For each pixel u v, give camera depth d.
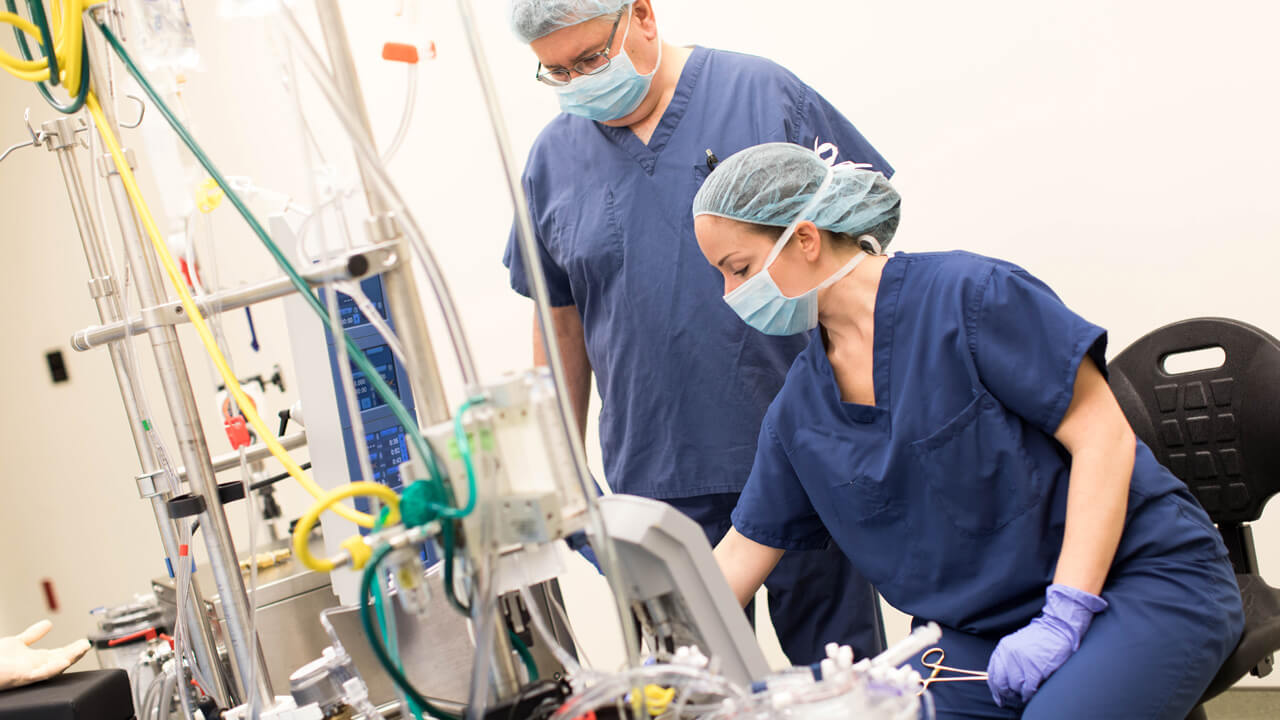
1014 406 1.48
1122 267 2.43
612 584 0.82
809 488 1.65
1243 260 2.32
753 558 1.72
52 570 4.12
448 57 3.00
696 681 0.81
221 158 3.19
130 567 3.96
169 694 1.37
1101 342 1.44
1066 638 1.38
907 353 1.55
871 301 1.60
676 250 2.05
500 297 3.13
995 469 1.50
